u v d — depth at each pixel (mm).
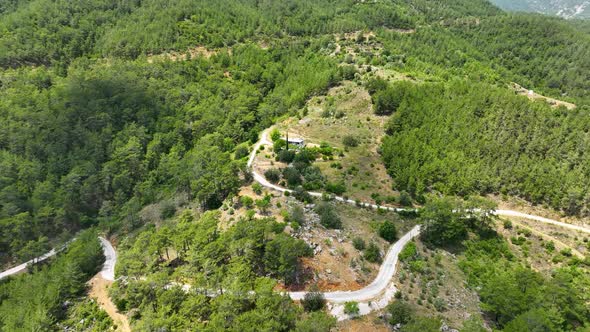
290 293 71625
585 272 85500
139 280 77250
